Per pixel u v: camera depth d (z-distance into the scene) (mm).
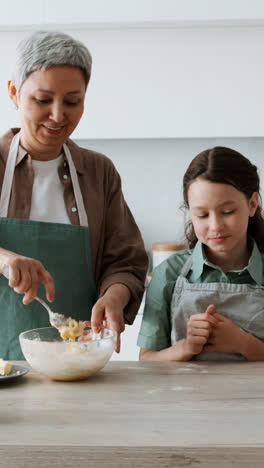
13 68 1292
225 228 1269
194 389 976
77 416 850
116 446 742
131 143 2781
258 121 2359
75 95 1250
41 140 1318
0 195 1401
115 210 1509
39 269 1119
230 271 1378
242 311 1333
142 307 2303
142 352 1368
